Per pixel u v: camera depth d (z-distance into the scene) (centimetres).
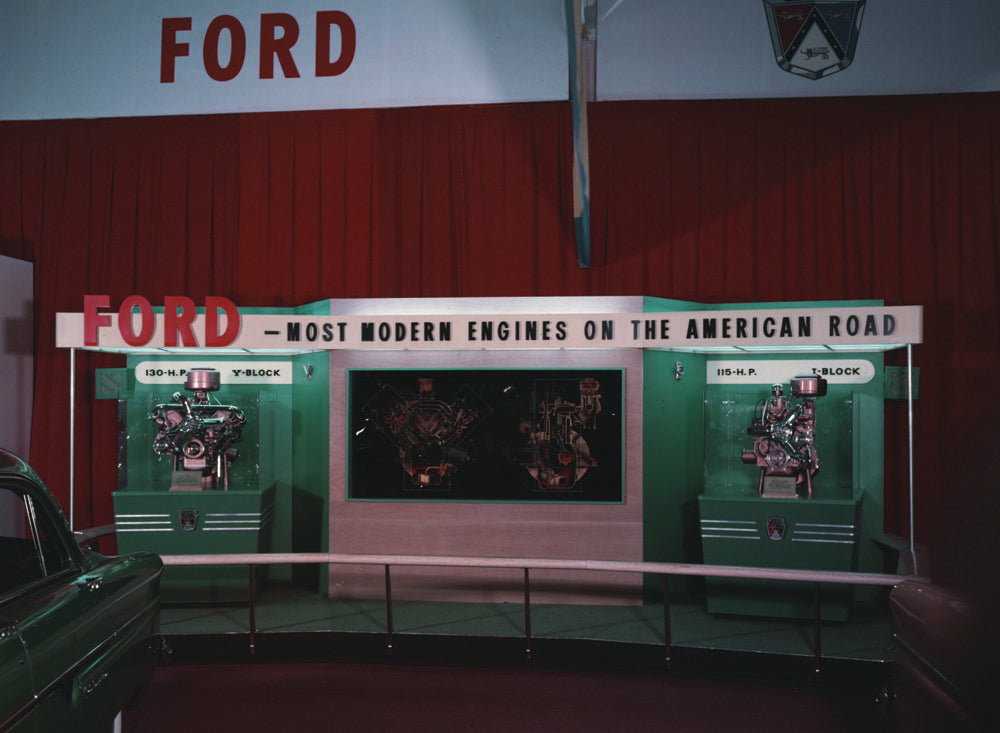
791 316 516
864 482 584
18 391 744
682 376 577
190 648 485
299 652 488
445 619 518
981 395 668
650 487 558
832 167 705
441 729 392
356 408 576
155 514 560
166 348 579
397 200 747
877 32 705
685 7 725
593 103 728
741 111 718
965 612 227
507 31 746
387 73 755
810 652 456
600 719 406
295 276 754
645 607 550
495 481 565
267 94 764
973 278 679
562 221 730
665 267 719
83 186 772
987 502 226
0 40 781
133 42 774
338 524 574
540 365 563
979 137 687
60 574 290
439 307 566
